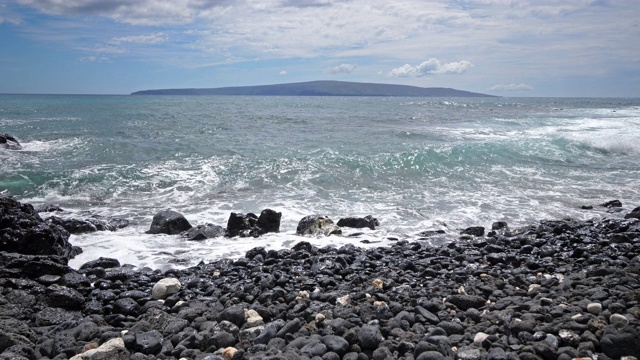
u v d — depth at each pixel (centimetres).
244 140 2444
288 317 577
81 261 879
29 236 814
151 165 1733
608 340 461
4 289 646
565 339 480
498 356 448
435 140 2447
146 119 3838
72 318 604
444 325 527
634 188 1595
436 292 659
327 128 3166
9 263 718
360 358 468
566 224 1080
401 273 776
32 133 2631
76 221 1048
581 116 4509
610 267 730
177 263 884
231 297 655
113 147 2088
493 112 5497
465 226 1162
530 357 449
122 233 1059
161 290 679
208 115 4528
